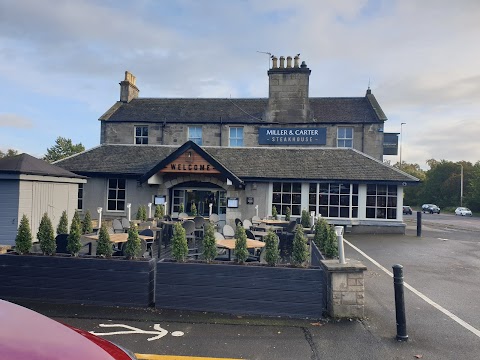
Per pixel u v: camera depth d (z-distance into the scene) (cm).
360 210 1736
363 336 518
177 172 1655
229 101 2475
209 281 591
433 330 551
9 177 1014
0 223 1022
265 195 1739
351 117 2202
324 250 673
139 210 1427
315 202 1745
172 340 489
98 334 500
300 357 452
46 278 614
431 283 842
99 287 606
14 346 249
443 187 7088
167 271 598
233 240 822
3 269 619
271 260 608
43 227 645
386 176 1705
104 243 646
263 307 582
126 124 2300
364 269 580
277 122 2206
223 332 517
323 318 580
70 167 1770
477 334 538
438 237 1716
